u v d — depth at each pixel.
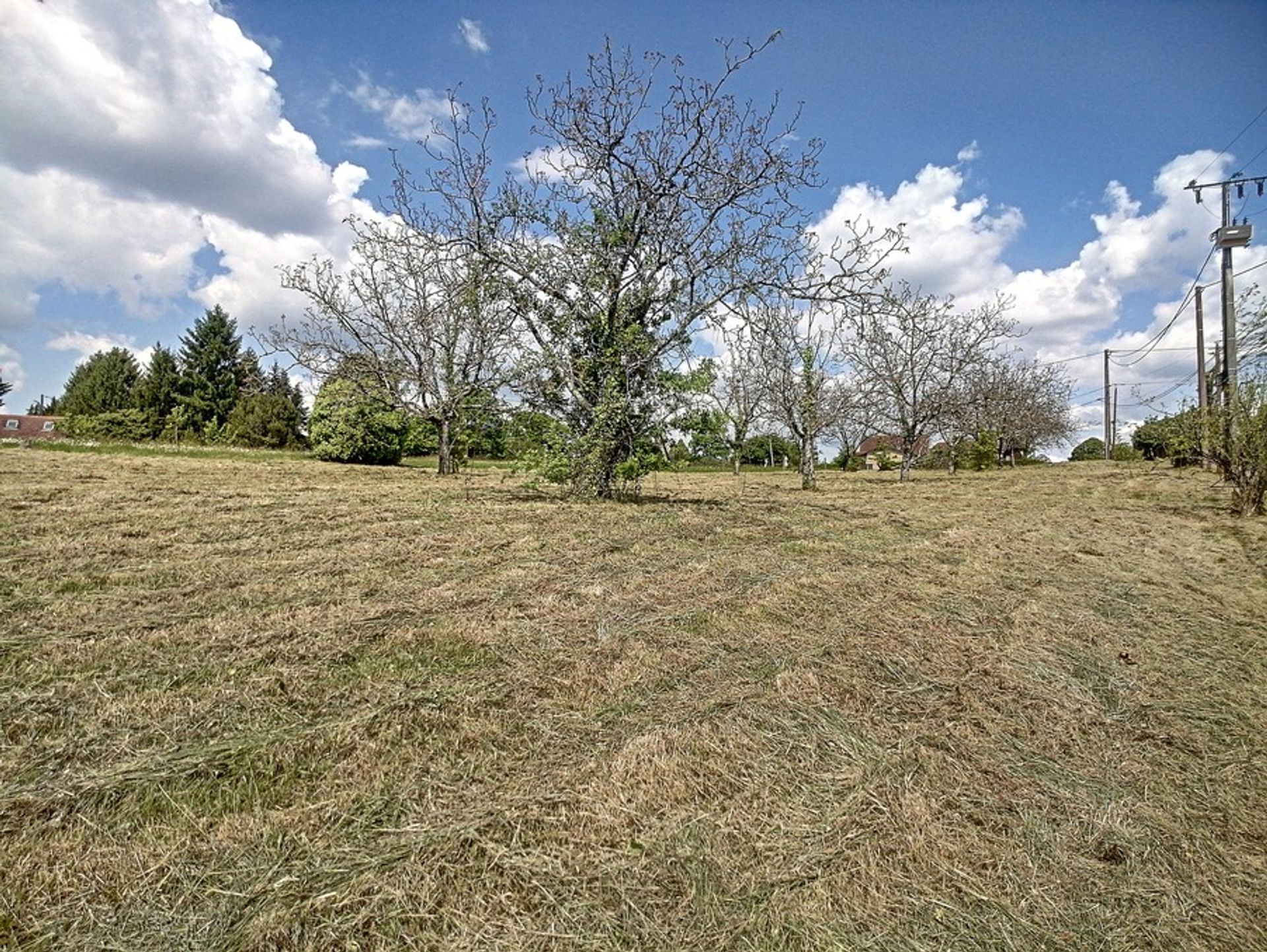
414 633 3.42
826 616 4.05
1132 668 3.48
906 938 1.61
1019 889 1.79
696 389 9.00
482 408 9.22
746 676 3.09
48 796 1.96
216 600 3.89
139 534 5.65
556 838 1.89
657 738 2.46
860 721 2.71
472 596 4.16
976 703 2.95
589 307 8.84
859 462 33.09
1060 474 21.22
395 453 21.36
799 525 7.70
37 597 3.80
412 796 2.06
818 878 1.79
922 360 18.94
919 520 8.85
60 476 9.75
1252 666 3.55
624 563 5.24
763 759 2.38
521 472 9.91
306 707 2.60
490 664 3.11
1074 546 6.98
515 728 2.52
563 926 1.58
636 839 1.91
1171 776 2.42
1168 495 12.88
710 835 1.94
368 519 7.05
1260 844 2.04
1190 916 1.73
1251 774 2.45
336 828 1.90
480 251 8.65
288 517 6.91
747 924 1.61
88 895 1.61
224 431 29.89
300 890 1.65
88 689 2.67
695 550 5.88
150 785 2.04
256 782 2.10
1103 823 2.11
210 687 2.72
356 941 1.51
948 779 2.32
